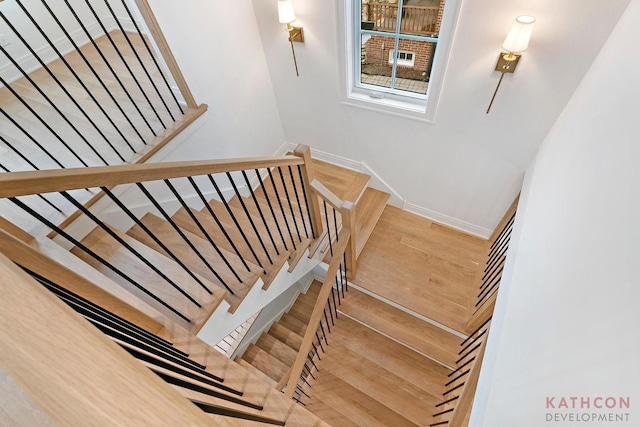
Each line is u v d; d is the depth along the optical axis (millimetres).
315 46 2730
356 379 2568
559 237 1243
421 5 2189
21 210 1738
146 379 456
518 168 2537
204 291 1609
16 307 465
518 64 2020
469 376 1538
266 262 2047
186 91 2414
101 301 1072
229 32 2625
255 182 3545
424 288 2896
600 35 1696
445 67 2266
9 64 2617
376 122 2979
